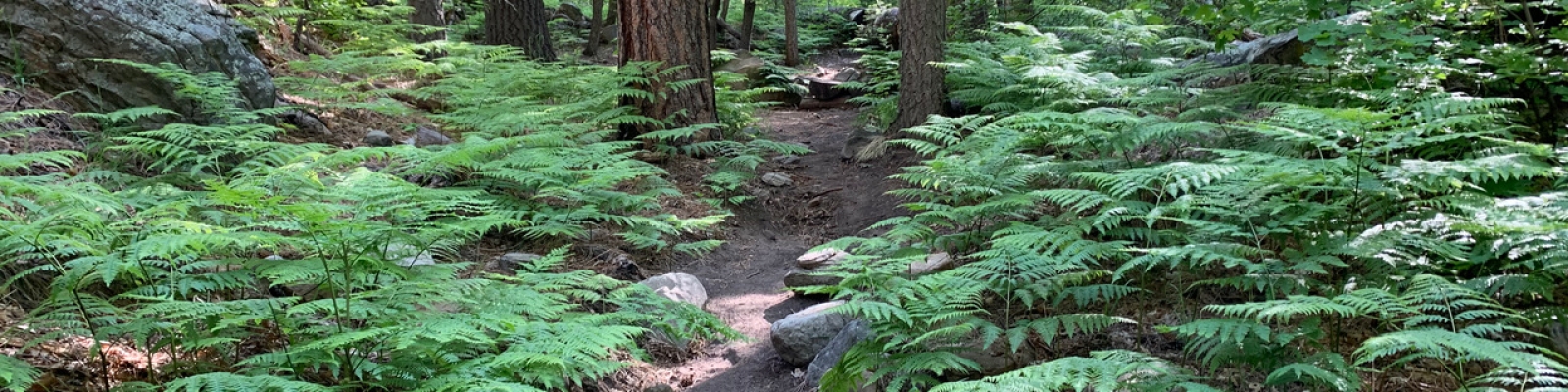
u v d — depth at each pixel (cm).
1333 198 470
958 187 539
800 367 480
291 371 355
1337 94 570
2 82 609
